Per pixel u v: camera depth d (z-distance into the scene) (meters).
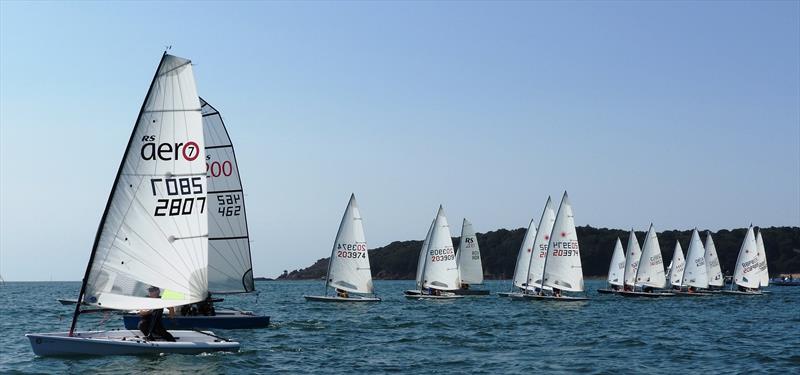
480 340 38.41
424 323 48.75
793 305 77.44
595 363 30.34
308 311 61.81
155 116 28.05
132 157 27.81
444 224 83.44
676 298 92.75
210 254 44.34
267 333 39.75
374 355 31.88
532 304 74.25
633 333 43.09
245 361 28.80
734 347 36.19
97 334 29.11
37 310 66.75
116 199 27.62
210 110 44.66
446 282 83.19
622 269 99.38
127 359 27.69
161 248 28.08
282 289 170.62
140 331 29.84
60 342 27.53
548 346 36.09
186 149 28.41
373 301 73.50
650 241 95.00
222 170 44.75
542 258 79.00
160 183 28.08
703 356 32.72
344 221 71.56
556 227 76.31
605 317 56.84
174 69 28.25
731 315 60.53
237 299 93.00
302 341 36.44
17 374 25.05
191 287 28.44
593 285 176.38
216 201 44.56
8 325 47.62
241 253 45.03
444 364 29.61
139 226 27.88
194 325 39.50
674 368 29.30
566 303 76.31
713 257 102.06
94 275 27.58
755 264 100.12
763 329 46.62
